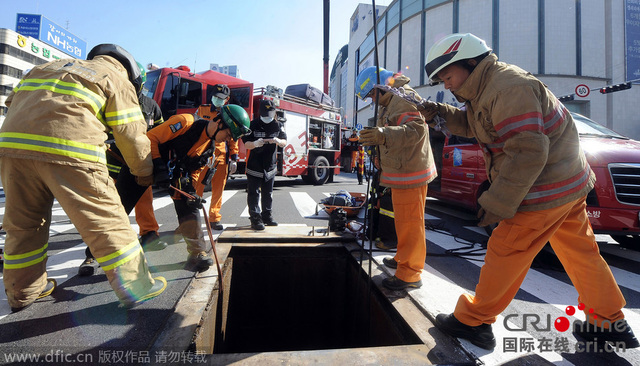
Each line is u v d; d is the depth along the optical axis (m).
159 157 2.43
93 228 1.83
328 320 3.36
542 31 41.38
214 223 4.15
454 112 2.16
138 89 2.36
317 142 10.74
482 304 1.63
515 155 1.44
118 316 1.93
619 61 40.97
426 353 1.60
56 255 3.05
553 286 2.71
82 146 1.76
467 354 1.61
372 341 2.48
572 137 1.60
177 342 1.62
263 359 1.50
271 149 3.86
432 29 46.78
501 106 1.49
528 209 1.51
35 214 1.94
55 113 1.71
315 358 1.52
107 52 2.16
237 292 3.19
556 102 1.58
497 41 42.59
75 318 1.91
